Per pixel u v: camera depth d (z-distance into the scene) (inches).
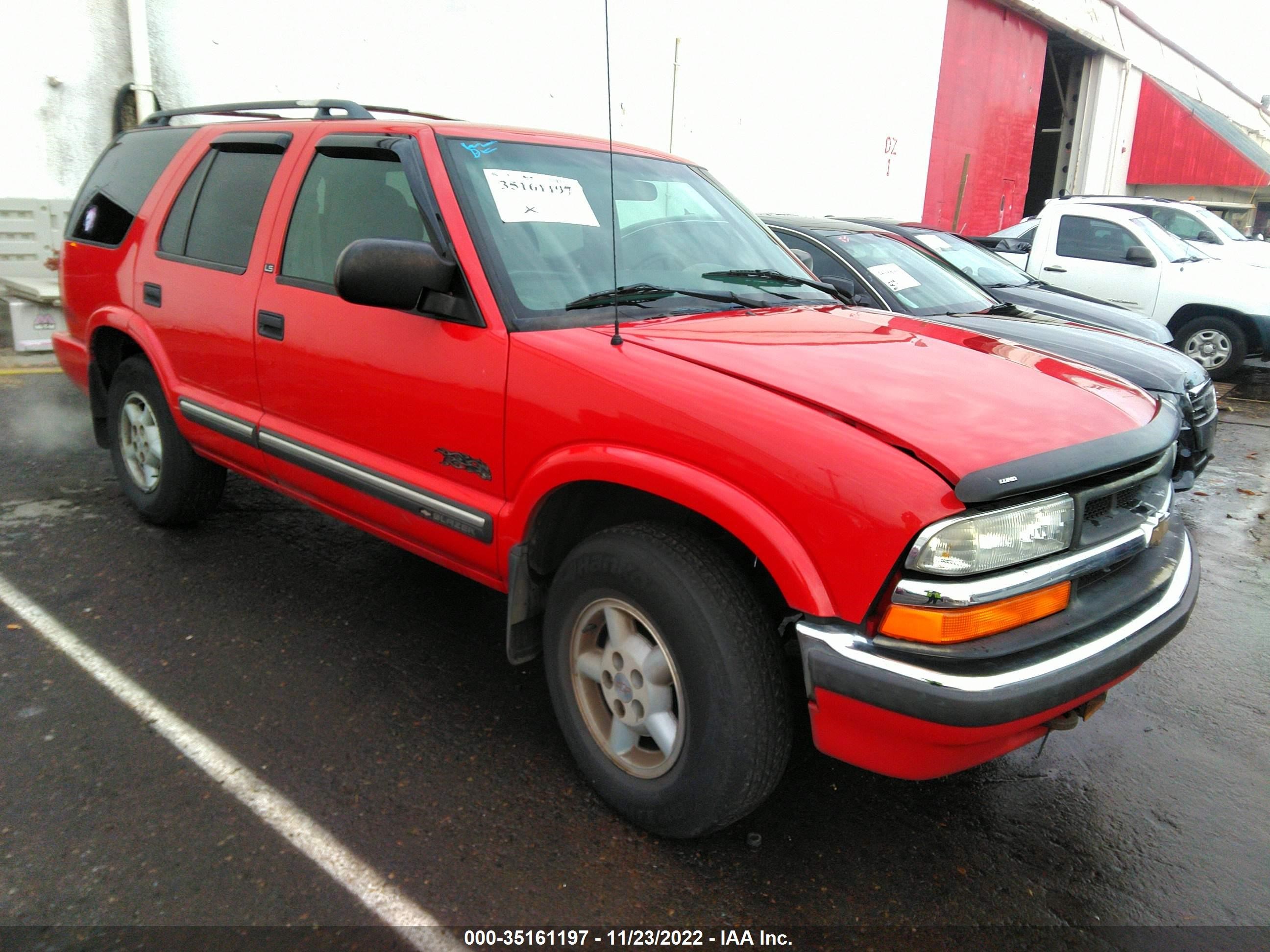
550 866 90.0
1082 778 112.1
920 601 75.7
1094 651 82.1
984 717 74.7
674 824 90.6
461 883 87.0
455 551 110.0
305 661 125.0
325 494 126.4
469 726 112.5
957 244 289.3
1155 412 103.3
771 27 504.1
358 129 122.6
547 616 101.1
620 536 91.6
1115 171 1028.5
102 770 99.7
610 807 98.8
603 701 99.7
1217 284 372.5
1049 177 998.4
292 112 315.0
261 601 141.3
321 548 162.6
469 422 103.3
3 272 283.4
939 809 104.1
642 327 104.7
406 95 366.3
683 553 86.7
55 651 123.2
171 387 146.6
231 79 323.0
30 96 284.4
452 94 378.6
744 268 131.6
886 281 216.8
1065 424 89.4
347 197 121.4
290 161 130.6
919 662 75.8
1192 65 1225.4
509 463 100.2
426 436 108.8
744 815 89.5
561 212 116.2
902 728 76.5
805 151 556.1
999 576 78.4
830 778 108.7
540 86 407.2
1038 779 111.3
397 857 89.7
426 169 110.3
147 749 103.8
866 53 585.9
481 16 378.6
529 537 100.7
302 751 105.3
